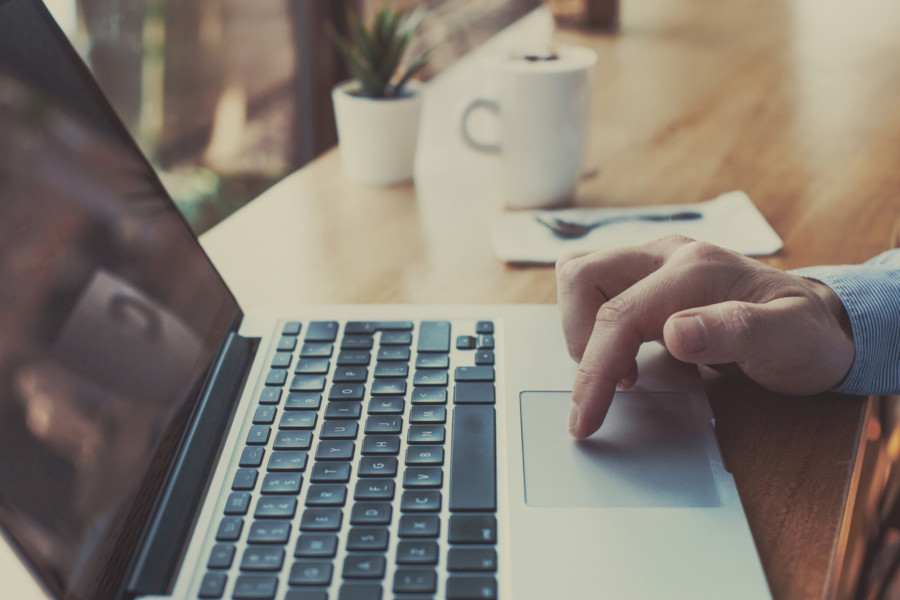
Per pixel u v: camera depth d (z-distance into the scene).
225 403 0.51
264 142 1.41
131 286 0.49
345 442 0.47
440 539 0.41
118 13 1.21
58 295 0.43
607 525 0.42
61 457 0.39
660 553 0.40
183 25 1.32
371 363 0.55
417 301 0.66
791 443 0.49
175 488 0.44
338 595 0.38
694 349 0.46
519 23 1.50
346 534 0.41
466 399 0.51
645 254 0.56
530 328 0.59
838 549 0.42
